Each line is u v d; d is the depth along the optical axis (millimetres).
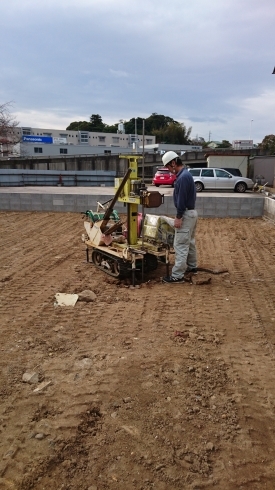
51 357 3561
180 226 5531
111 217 6746
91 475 2240
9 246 8336
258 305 4926
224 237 9578
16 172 26422
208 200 12703
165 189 23641
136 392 3008
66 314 4574
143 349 3697
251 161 33938
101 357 3543
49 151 56500
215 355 3621
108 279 5961
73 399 2926
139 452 2408
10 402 2902
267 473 2293
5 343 3830
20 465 2303
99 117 97688
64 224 11141
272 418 2760
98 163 40500
